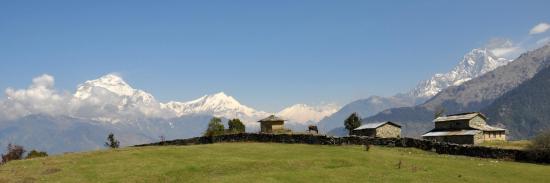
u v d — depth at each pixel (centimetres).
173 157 7250
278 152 7944
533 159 7606
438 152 8731
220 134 12206
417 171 6334
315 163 6719
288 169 6412
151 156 7375
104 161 7019
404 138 9281
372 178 5853
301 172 6088
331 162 6788
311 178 5788
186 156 7356
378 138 9488
